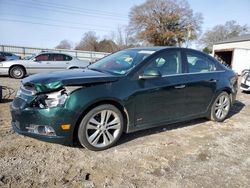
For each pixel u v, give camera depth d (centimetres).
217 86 489
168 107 414
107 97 341
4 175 282
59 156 332
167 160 338
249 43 2755
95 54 3684
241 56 2622
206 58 491
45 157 328
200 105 468
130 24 5681
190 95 443
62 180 279
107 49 5962
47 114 314
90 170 303
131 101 365
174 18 5247
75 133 341
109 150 358
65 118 316
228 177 304
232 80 525
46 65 1170
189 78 439
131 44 5794
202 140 414
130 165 319
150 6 5347
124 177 292
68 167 306
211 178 300
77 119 324
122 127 370
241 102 747
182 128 467
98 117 350
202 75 464
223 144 401
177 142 399
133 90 366
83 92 326
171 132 443
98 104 343
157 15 5362
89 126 340
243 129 481
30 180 276
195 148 380
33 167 302
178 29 5459
